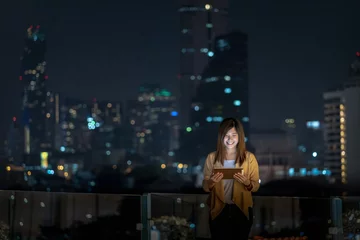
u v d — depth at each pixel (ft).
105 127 506.89
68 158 399.24
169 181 336.70
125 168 360.69
